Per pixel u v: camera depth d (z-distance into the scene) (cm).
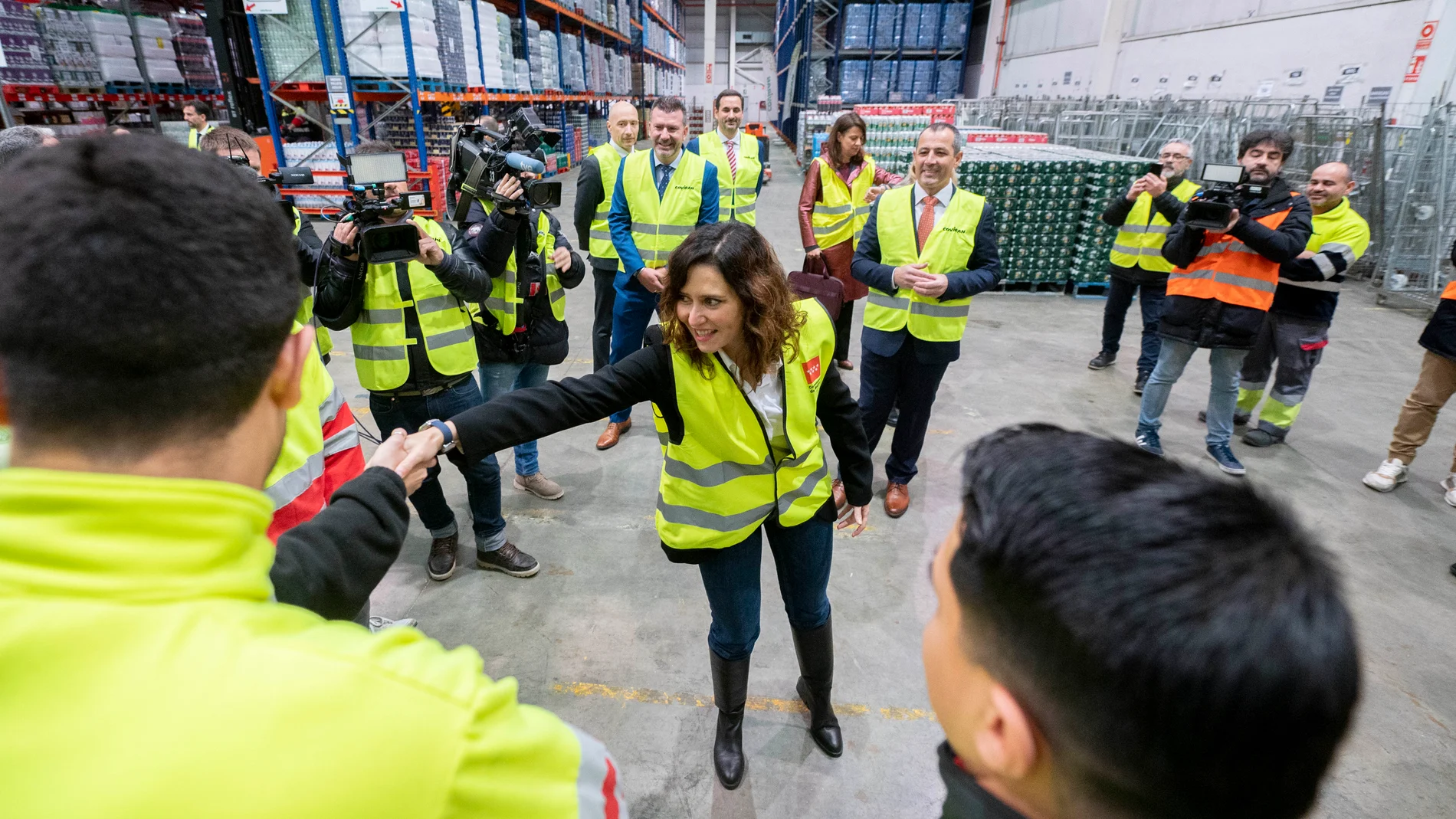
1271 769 35
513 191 236
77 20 727
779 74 2241
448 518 261
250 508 44
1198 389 454
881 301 282
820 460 163
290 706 39
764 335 137
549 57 1121
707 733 202
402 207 204
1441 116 585
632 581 265
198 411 42
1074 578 36
